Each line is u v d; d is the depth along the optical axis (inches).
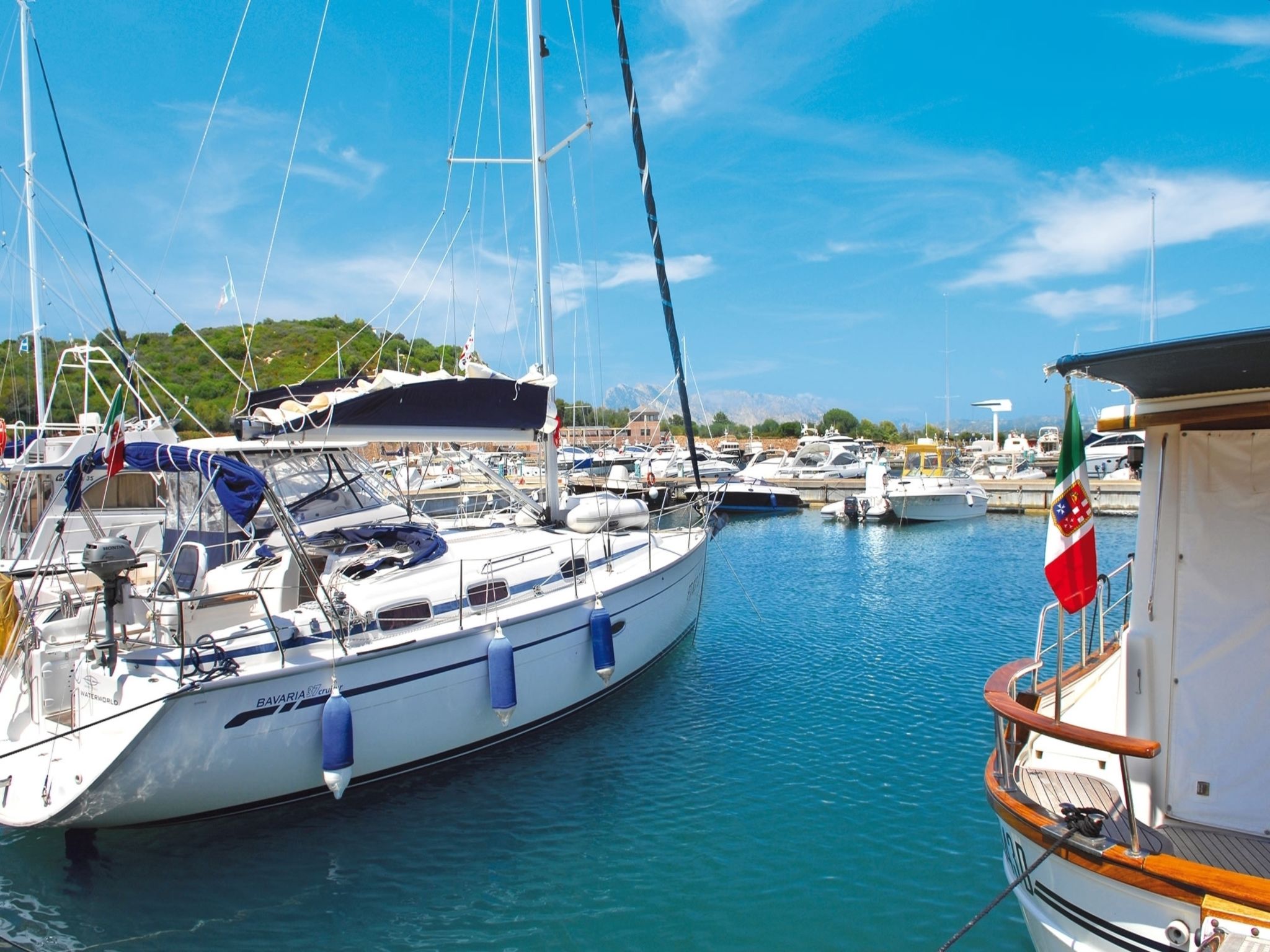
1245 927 137.2
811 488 1504.7
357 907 236.8
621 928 226.8
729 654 480.1
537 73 426.3
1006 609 608.1
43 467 397.4
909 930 224.2
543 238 426.3
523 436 397.7
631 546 431.5
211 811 258.7
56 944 219.0
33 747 254.5
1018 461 1860.2
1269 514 173.5
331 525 380.8
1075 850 157.0
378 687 283.4
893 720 373.7
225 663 252.1
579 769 321.1
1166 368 161.0
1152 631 183.3
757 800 297.7
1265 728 173.8
